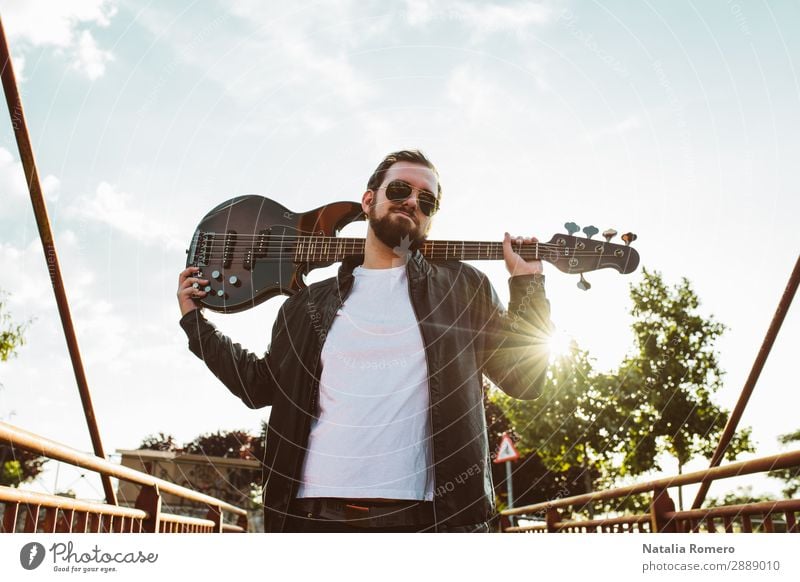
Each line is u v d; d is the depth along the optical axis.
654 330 7.49
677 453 7.55
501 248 2.51
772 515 2.34
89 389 2.44
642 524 3.38
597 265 2.57
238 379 2.46
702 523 2.76
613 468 8.39
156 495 3.14
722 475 2.38
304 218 2.72
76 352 2.35
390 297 2.35
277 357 2.37
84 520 2.41
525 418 8.71
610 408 7.80
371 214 2.38
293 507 2.16
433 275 2.39
